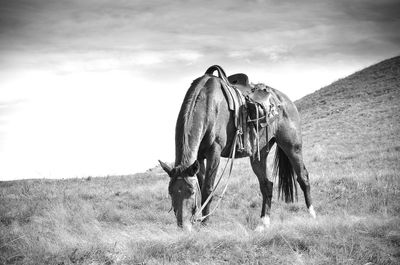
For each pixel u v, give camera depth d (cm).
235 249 622
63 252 618
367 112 3375
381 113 3241
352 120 3253
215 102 800
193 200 667
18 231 804
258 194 1308
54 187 1479
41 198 1227
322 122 3481
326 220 787
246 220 998
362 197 1200
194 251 616
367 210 1059
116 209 1118
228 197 1284
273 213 1095
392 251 633
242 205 1198
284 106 975
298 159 992
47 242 666
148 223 1011
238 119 855
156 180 1748
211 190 788
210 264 582
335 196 1243
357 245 646
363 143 2481
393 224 738
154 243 635
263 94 908
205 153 812
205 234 671
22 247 653
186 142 715
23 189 1404
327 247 634
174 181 668
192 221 672
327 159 2078
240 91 896
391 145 2277
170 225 978
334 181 1390
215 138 805
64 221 930
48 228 872
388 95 3816
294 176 1012
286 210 1134
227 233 702
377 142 2436
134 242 644
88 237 754
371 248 635
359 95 4178
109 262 588
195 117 762
